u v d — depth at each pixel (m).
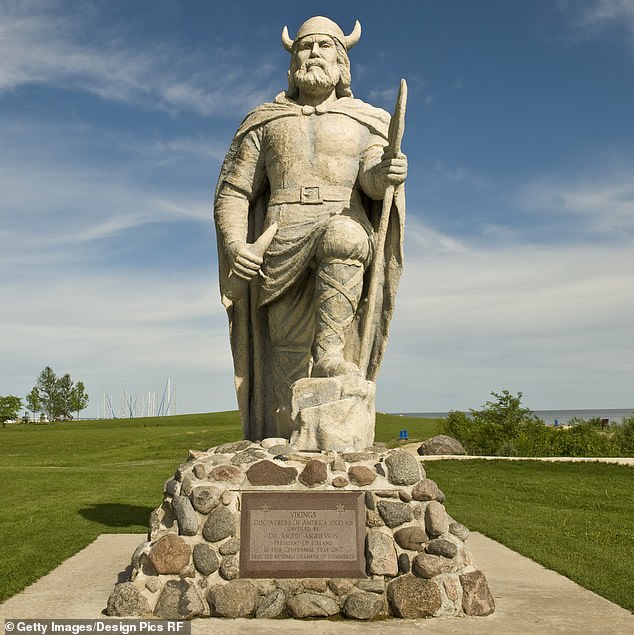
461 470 13.48
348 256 4.88
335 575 3.99
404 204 5.30
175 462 17.55
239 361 5.55
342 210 5.30
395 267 5.33
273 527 4.06
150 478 12.74
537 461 14.31
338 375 4.65
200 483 4.15
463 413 21.38
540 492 10.95
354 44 5.92
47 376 75.44
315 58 5.59
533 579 5.11
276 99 5.75
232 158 5.67
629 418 20.33
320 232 5.02
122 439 26.75
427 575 3.96
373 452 4.40
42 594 4.51
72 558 5.75
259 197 5.80
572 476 12.66
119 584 4.01
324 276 4.91
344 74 5.77
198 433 26.75
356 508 4.09
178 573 3.98
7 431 36.50
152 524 4.18
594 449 18.27
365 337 5.09
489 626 3.78
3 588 4.63
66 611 4.06
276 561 4.01
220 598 3.89
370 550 4.01
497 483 11.92
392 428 29.41
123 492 10.86
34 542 6.59
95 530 7.28
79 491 10.98
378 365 5.36
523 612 4.11
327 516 4.08
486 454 18.91
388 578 4.00
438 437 17.67
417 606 3.90
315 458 4.24
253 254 5.15
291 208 5.32
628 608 4.27
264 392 5.54
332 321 4.89
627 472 12.95
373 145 5.47
